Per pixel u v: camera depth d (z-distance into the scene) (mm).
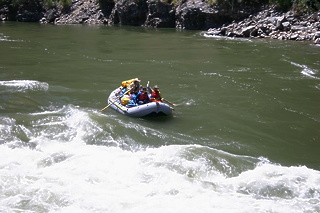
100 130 12070
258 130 12977
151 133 12273
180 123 13281
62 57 24094
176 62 22625
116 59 23578
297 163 10836
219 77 19203
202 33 35312
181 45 28797
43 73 19672
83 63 22281
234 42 29453
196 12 38125
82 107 14398
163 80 18625
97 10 49406
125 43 30281
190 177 9508
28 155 10172
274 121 13773
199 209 8062
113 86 17422
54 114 13398
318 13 30609
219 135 12477
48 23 49719
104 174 9320
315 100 15938
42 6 52781
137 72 20156
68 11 51000
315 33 28703
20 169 9438
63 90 16516
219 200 8453
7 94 15555
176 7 40750
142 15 43844
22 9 52688
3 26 44438
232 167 10219
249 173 9695
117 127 12406
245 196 8734
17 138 11406
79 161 9922
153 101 13664
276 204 8422
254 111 14664
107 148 10875
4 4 53781
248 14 34750
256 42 29031
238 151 11406
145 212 7891
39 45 29000
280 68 20953
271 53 24719
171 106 14922
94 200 8266
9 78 18422
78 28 41969
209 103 15406
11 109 13859
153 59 23562
